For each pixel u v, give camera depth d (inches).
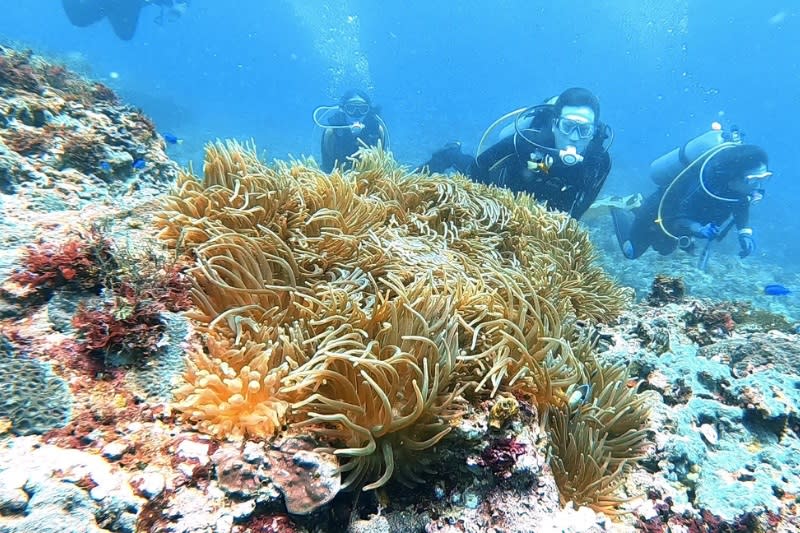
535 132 301.6
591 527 87.5
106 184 169.8
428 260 129.2
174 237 121.1
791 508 122.1
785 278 703.7
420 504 92.1
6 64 183.0
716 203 384.5
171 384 87.6
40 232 111.0
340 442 87.5
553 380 105.3
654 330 171.3
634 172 1478.8
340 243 126.8
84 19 789.9
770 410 142.2
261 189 129.2
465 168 417.4
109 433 76.8
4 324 87.6
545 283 139.7
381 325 99.3
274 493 77.7
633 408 125.3
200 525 71.1
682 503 119.2
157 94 1418.6
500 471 93.6
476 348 104.3
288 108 2743.6
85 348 86.9
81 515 63.2
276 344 91.5
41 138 163.8
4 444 69.6
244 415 83.6
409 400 86.9
